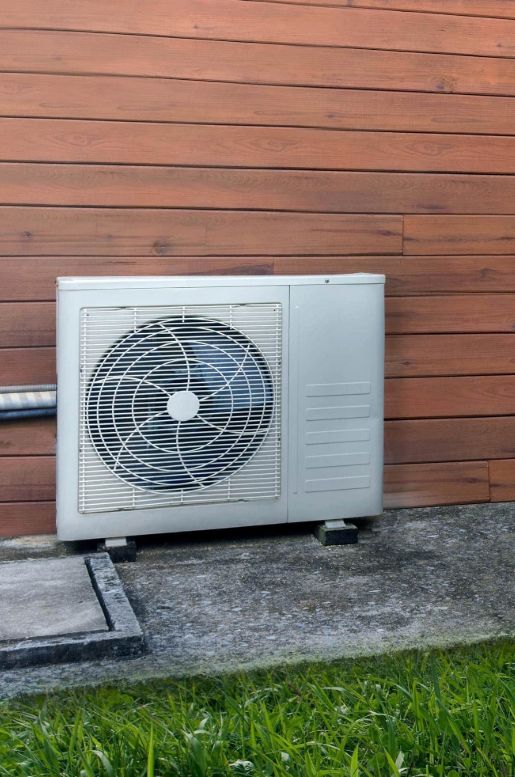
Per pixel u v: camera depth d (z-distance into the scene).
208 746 1.69
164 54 2.96
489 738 1.71
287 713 1.89
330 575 2.68
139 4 2.92
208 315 2.81
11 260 2.90
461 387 3.33
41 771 1.64
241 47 3.02
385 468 3.27
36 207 2.90
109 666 2.11
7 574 2.57
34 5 2.84
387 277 3.22
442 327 3.29
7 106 2.85
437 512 3.28
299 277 2.89
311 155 3.11
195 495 2.85
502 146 3.30
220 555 2.86
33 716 1.90
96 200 2.95
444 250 3.27
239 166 3.05
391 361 3.25
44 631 2.19
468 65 3.24
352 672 2.12
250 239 3.08
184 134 3.00
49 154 2.89
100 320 2.73
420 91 3.20
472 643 2.22
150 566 2.77
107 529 2.79
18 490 2.98
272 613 2.41
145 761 1.65
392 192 3.20
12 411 2.90
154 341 2.78
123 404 2.76
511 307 3.36
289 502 2.93
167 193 3.00
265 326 2.87
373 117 3.16
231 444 2.86
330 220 3.15
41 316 2.94
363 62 3.13
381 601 2.48
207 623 2.35
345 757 1.67
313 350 2.91
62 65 2.88
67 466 2.74
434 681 1.94
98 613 2.30
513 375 3.38
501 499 3.41
